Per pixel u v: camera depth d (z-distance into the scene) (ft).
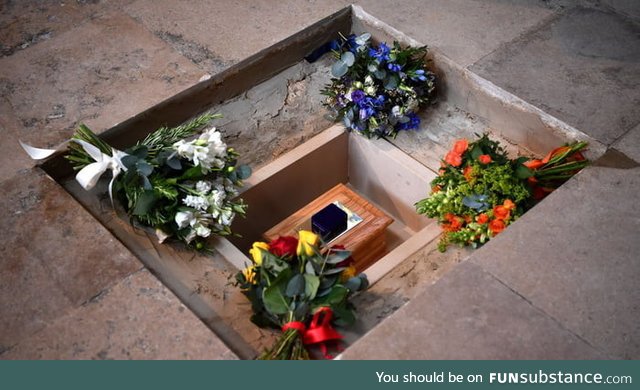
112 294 8.45
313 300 8.28
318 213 10.71
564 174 9.66
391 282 9.16
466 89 11.13
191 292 8.92
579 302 8.14
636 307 8.09
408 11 11.92
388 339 7.82
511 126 10.87
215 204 9.25
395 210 11.75
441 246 9.42
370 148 11.16
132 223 9.55
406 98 10.77
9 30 11.81
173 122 10.99
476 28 11.60
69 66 11.19
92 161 9.56
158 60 11.25
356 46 11.30
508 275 8.38
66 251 8.87
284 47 11.61
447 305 8.11
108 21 11.93
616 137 10.00
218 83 11.14
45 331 8.13
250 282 8.56
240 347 8.39
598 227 8.84
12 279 8.62
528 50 11.22
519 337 7.84
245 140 11.07
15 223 9.18
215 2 12.24
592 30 11.51
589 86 10.68
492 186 9.19
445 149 10.98
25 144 9.66
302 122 11.35
